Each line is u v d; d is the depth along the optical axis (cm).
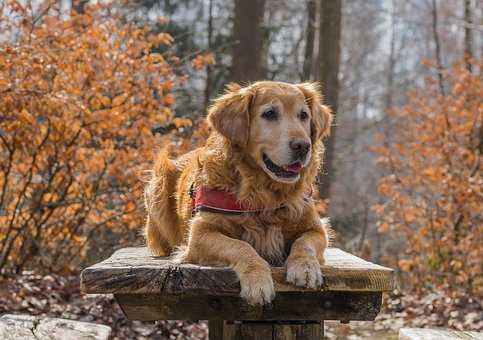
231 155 388
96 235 911
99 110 739
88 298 712
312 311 335
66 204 762
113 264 347
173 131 845
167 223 487
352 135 3156
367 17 4344
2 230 764
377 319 895
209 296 332
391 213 1164
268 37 1838
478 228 1027
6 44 650
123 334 642
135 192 769
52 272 788
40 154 726
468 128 1138
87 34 745
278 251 390
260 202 383
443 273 1040
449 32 3925
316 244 367
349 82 3841
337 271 321
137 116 773
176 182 490
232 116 396
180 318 332
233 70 1322
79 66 729
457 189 1017
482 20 2358
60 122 691
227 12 2136
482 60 1282
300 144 376
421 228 1105
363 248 1296
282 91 402
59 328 322
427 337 326
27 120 643
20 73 641
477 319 811
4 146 722
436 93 1266
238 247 343
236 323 346
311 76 1953
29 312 638
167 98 785
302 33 2306
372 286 322
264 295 311
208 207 381
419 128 1190
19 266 761
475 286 1001
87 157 761
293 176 377
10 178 765
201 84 1772
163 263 360
